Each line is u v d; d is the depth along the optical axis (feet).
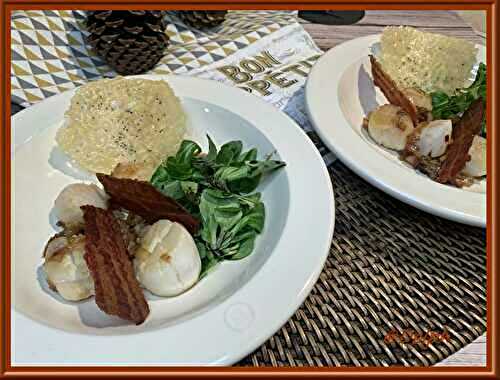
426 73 3.51
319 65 3.48
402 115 3.17
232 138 3.00
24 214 2.55
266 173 2.65
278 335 2.10
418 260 2.46
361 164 2.69
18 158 2.71
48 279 2.16
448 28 4.50
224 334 1.85
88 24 3.71
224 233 2.34
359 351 2.04
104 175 2.29
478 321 2.18
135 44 3.64
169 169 2.53
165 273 2.11
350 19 4.56
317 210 2.36
